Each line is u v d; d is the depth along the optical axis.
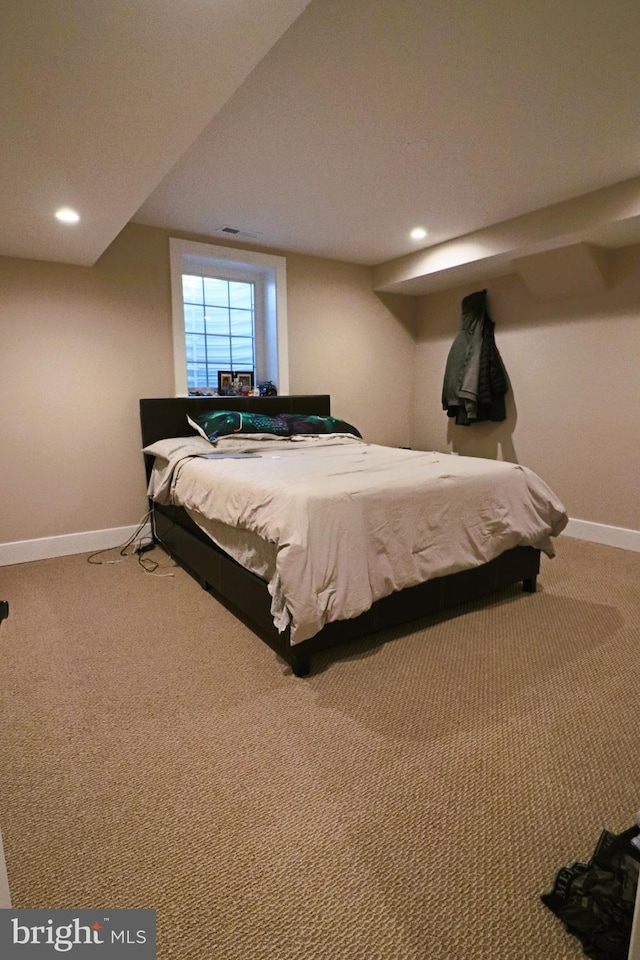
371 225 3.35
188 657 2.06
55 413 3.20
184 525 3.00
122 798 1.34
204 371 3.88
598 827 1.24
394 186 2.73
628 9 1.47
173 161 1.81
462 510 2.28
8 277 2.96
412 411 4.93
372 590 1.98
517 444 4.01
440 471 2.37
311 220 3.26
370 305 4.49
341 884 1.10
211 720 1.66
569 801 1.32
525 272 3.56
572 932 0.99
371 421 4.66
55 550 3.29
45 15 1.11
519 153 2.37
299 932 1.00
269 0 1.10
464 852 1.17
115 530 3.49
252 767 1.45
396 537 2.07
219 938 0.99
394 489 2.09
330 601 1.85
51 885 1.09
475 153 2.37
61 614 2.46
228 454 3.01
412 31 1.55
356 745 1.54
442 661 2.01
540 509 2.54
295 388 4.13
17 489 3.13
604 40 1.60
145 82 1.37
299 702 1.75
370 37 1.57
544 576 2.92
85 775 1.42
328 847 1.19
